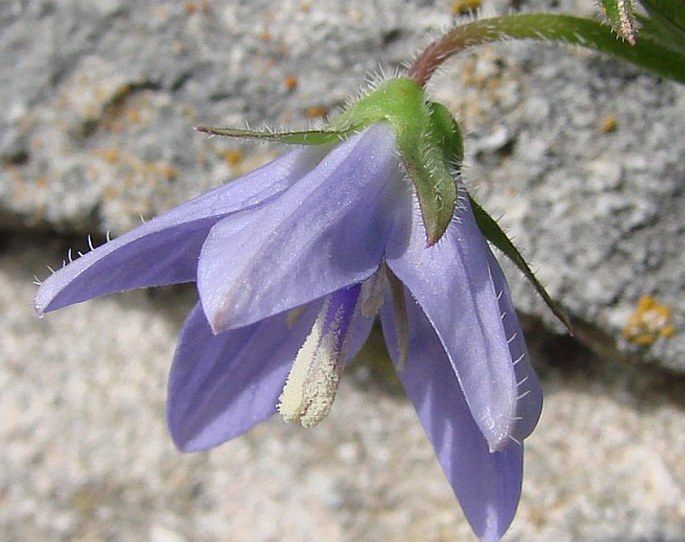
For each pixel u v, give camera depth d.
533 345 0.12
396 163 0.08
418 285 0.08
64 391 0.13
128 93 0.12
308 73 0.12
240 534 0.12
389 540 0.12
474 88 0.11
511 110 0.11
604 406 0.12
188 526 0.12
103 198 0.12
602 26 0.09
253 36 0.12
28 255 0.13
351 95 0.11
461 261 0.08
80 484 0.13
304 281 0.08
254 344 0.09
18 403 0.13
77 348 0.13
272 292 0.07
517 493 0.08
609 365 0.12
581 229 0.11
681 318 0.11
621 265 0.11
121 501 0.13
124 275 0.08
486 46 0.11
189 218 0.08
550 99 0.11
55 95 0.12
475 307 0.08
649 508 0.12
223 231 0.08
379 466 0.12
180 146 0.12
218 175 0.12
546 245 0.11
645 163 0.11
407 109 0.08
